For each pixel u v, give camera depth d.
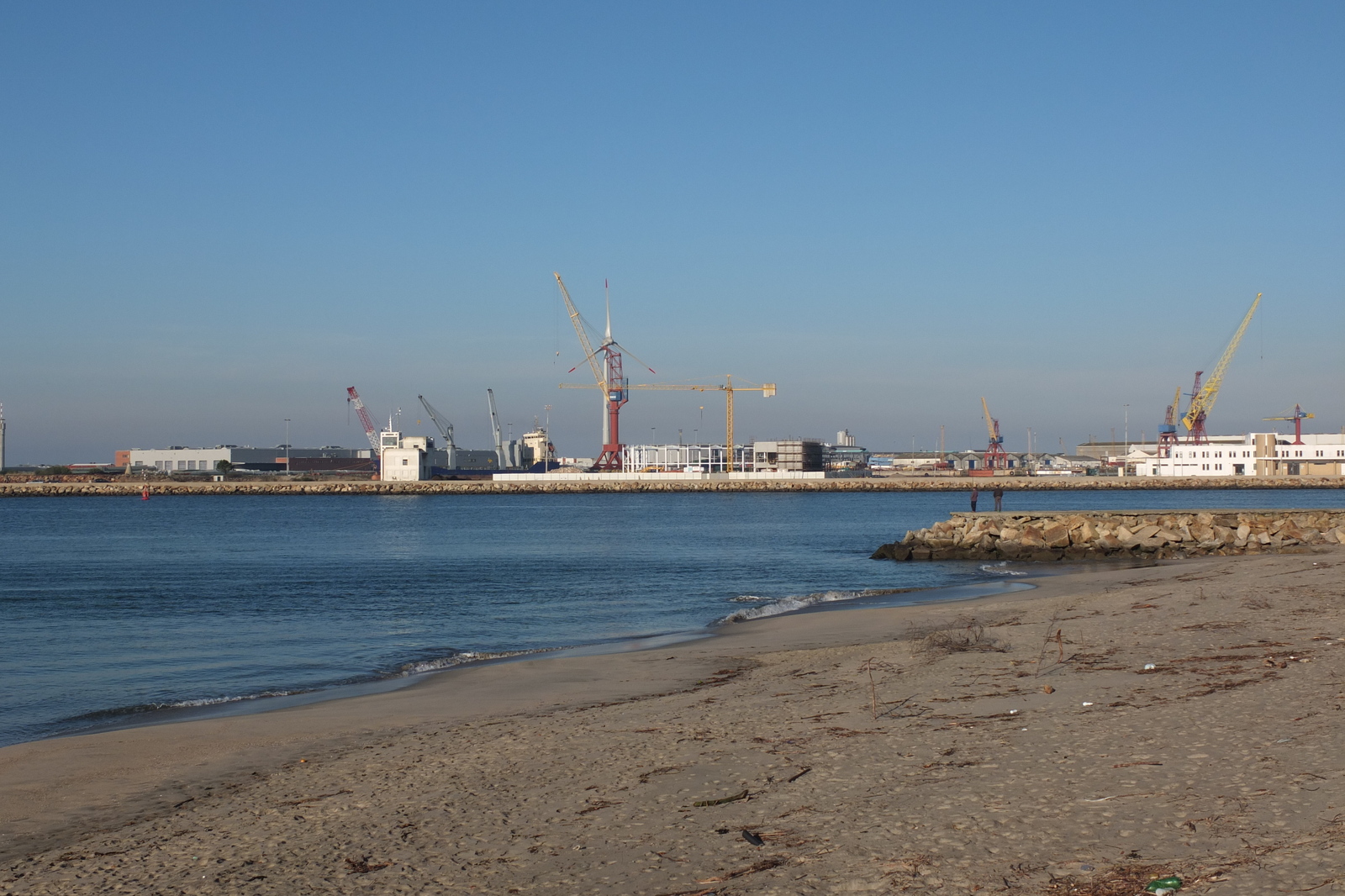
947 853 8.52
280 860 9.95
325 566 66.00
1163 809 9.20
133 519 134.25
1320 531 64.62
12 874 10.08
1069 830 8.85
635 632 34.72
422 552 77.69
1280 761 10.52
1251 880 7.27
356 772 13.86
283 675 26.94
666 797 11.21
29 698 24.16
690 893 8.18
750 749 13.36
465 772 13.28
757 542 88.19
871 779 11.23
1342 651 17.97
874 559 68.38
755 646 27.81
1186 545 64.38
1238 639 20.78
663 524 119.19
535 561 68.44
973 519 71.25
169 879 9.59
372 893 8.80
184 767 15.19
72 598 47.66
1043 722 13.67
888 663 21.28
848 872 8.30
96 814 12.73
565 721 16.80
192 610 42.88
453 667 27.20
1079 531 67.19
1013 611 31.39
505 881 8.88
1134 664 18.56
